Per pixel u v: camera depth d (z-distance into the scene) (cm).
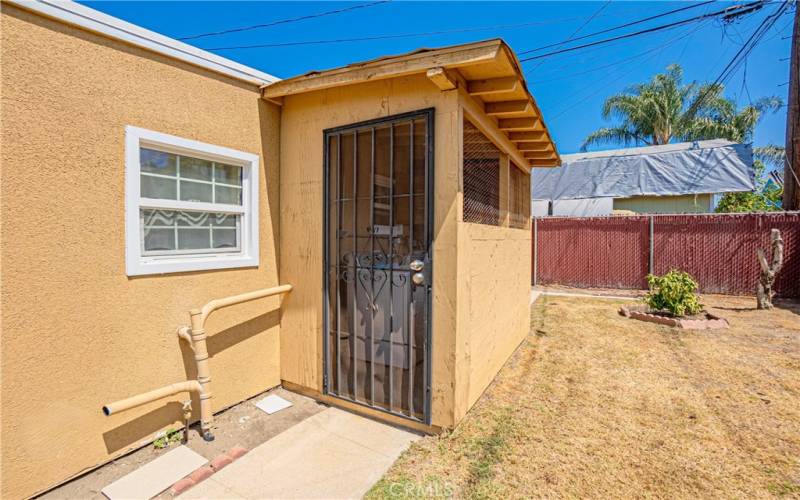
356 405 321
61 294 222
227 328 316
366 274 317
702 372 399
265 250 346
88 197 233
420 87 279
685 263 855
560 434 282
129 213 252
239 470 243
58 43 219
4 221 200
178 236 289
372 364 314
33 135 209
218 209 310
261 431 290
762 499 212
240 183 332
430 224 279
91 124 233
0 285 199
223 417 309
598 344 502
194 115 287
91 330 236
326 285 331
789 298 770
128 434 255
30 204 209
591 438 277
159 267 269
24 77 205
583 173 1184
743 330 554
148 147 268
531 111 324
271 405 330
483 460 250
